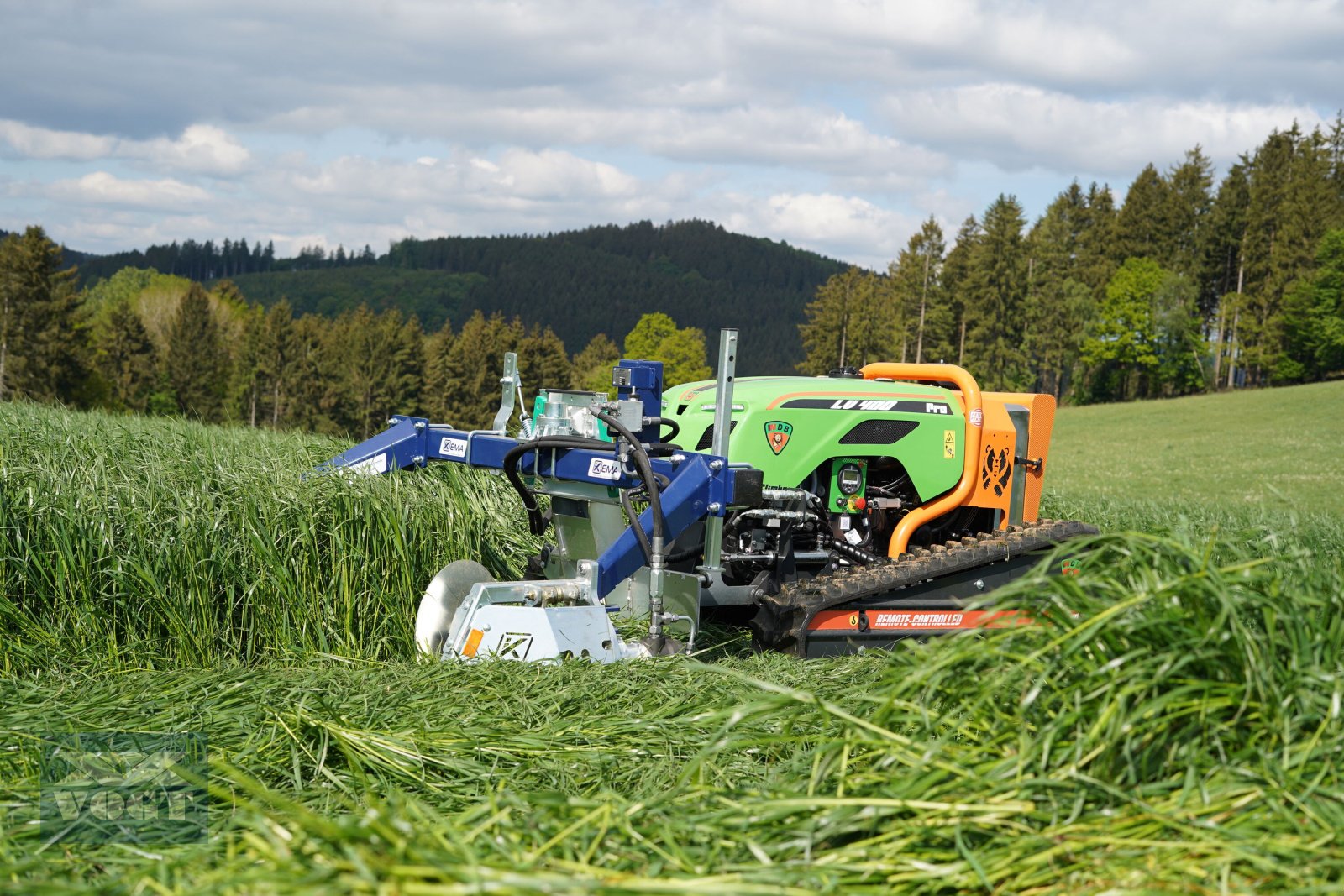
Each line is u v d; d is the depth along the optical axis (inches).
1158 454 1533.0
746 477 192.1
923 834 86.0
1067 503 479.8
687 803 100.7
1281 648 97.5
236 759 127.3
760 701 106.7
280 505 222.8
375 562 226.2
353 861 73.5
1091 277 3533.5
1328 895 73.9
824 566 230.5
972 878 80.4
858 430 232.5
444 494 255.3
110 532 207.9
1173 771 91.3
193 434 353.1
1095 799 88.4
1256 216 3201.3
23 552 203.8
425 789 122.0
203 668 195.8
